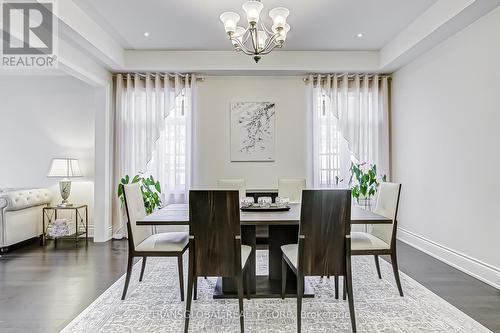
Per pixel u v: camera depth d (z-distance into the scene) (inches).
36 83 199.2
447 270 130.7
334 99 193.0
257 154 199.0
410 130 172.4
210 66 184.5
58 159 182.5
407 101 175.5
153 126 192.4
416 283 116.3
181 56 184.2
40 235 185.5
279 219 94.8
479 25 120.7
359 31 158.7
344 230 85.9
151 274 128.3
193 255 86.4
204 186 198.5
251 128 199.0
